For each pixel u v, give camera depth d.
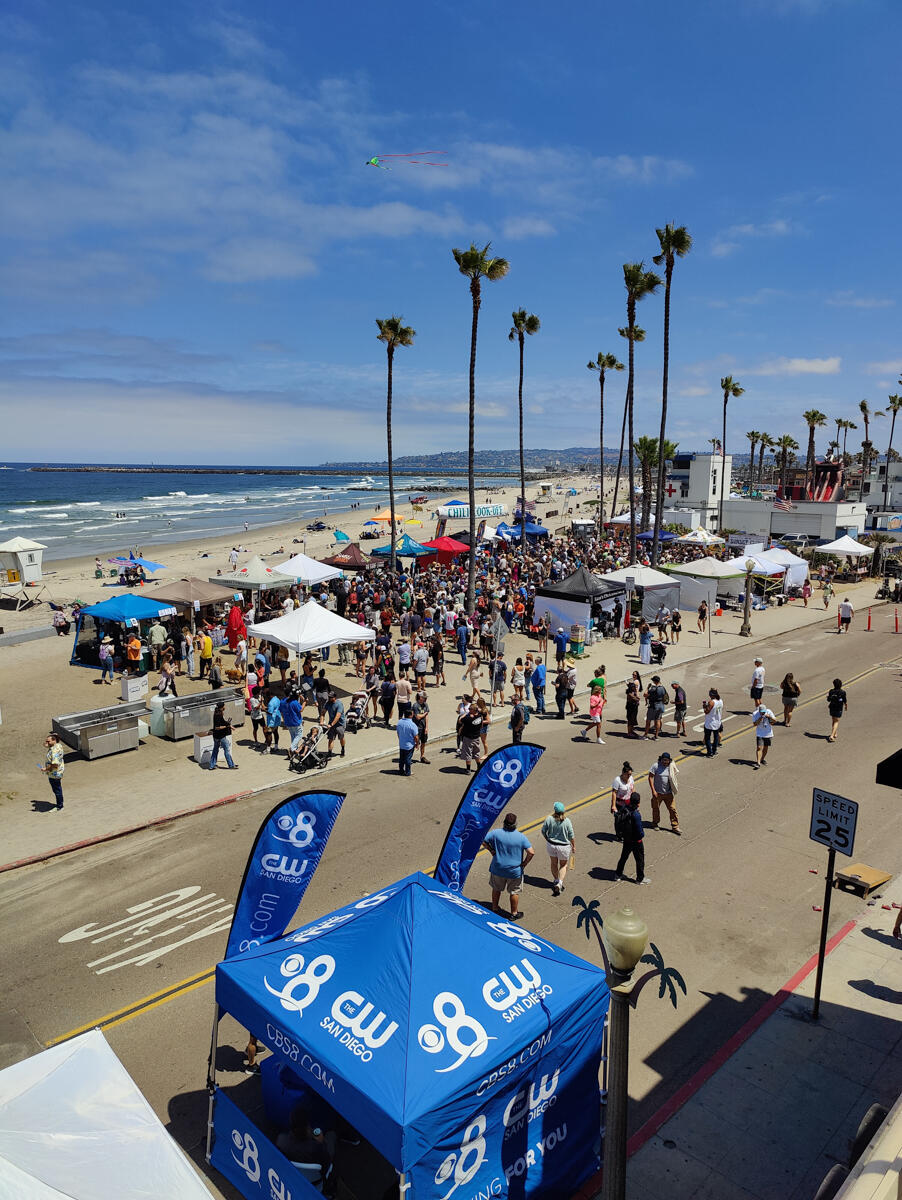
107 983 9.26
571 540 63.69
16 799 15.13
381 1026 5.73
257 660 22.05
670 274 41.50
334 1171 6.15
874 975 9.30
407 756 16.48
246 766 17.12
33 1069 5.34
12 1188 4.21
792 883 11.67
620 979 4.86
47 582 46.44
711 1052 8.04
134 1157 4.75
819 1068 7.74
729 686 24.42
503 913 10.71
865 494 90.81
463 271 34.72
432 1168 5.18
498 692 22.67
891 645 30.47
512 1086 5.73
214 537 76.62
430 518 95.88
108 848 13.08
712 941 10.10
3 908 11.09
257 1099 7.25
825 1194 5.23
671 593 33.31
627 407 44.16
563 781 16.20
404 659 24.25
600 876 11.91
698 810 14.57
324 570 32.12
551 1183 6.18
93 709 20.73
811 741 18.83
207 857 12.69
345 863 12.31
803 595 39.69
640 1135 6.92
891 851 12.76
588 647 29.61
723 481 82.69
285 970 6.47
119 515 98.62
